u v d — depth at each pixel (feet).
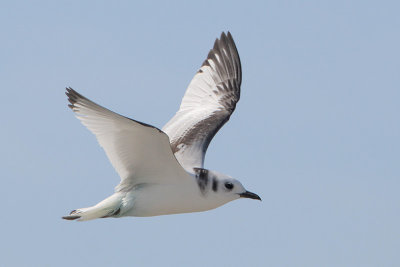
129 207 46.42
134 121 41.14
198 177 47.70
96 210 46.11
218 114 57.98
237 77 61.57
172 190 46.75
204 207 48.19
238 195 48.78
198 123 56.24
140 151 44.57
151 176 46.47
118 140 44.04
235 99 60.23
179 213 48.19
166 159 45.01
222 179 48.49
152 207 46.83
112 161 45.29
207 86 61.11
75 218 46.06
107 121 42.93
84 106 42.75
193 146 52.95
